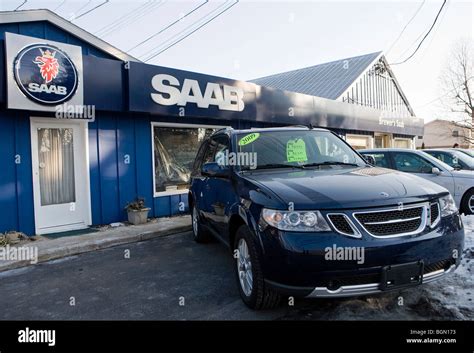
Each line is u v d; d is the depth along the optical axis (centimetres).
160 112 835
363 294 292
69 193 779
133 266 533
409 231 302
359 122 1564
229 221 404
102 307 388
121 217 842
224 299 393
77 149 788
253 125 1120
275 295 334
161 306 383
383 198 305
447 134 5212
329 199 304
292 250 291
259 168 427
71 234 718
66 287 456
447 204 336
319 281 289
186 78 878
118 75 784
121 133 841
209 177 518
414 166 819
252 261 338
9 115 686
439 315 334
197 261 542
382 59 2231
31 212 716
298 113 1221
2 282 484
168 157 949
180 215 937
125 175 849
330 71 2142
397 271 291
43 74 670
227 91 966
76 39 802
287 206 305
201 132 1017
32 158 715
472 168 946
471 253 495
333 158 457
